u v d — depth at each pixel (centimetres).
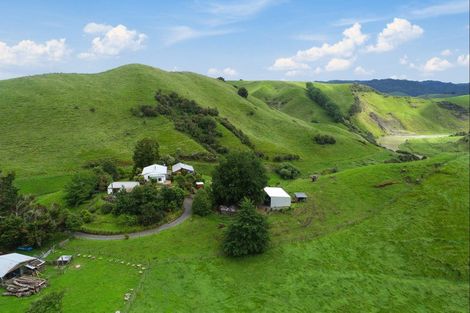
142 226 7831
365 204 9294
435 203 8956
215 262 6631
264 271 6488
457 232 7856
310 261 6900
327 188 10269
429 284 6512
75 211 8512
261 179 9119
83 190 8994
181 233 7606
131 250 6894
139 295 5453
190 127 17475
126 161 13462
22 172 12169
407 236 7838
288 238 7581
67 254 6762
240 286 6028
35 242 6969
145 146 11612
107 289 5569
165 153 14700
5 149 13638
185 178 10725
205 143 16725
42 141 14500
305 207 9106
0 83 18838
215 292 5806
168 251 6881
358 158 19900
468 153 12438
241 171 8794
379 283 6444
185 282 5975
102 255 6719
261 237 6962
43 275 5988
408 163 11512
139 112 17950
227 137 17925
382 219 8531
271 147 18475
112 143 15150
